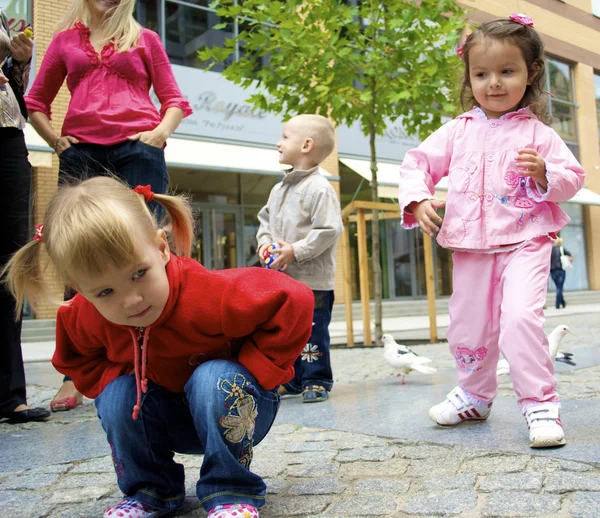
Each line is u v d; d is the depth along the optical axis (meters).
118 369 1.75
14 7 10.83
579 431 2.31
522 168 2.29
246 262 14.42
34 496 1.90
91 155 3.29
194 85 12.85
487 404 2.52
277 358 1.61
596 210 21.45
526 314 2.22
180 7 12.84
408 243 17.25
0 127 3.03
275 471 2.04
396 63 6.43
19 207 3.10
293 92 6.77
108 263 1.37
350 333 7.05
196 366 1.69
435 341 7.13
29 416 3.09
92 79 3.36
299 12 6.59
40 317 10.77
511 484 1.73
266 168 12.95
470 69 2.54
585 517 1.45
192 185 13.73
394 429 2.52
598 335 6.91
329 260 3.48
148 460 1.67
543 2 20.12
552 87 20.67
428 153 2.60
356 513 1.60
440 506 1.60
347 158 15.34
